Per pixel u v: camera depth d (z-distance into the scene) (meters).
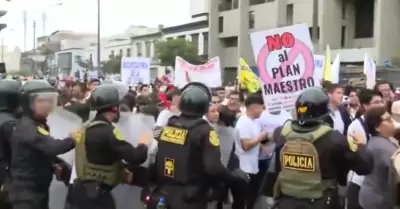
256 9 59.69
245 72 13.34
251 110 7.21
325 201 4.28
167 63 63.62
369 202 5.59
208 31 70.38
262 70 7.17
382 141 5.53
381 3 45.47
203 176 4.71
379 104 5.82
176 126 4.79
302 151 4.34
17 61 67.69
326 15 50.38
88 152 4.86
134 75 18.52
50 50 97.94
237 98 8.59
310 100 4.37
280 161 4.58
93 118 5.05
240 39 61.25
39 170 5.13
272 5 56.97
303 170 4.34
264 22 58.22
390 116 6.13
